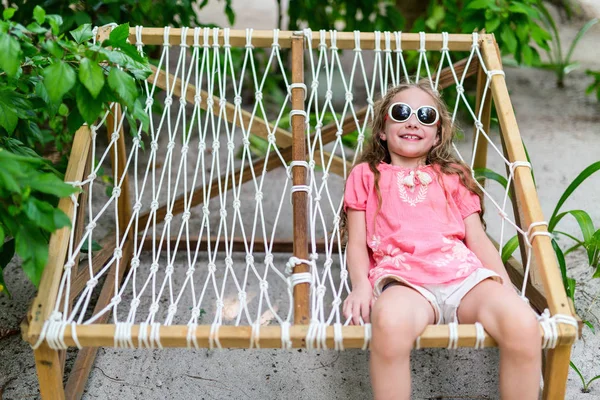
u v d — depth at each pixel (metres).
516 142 2.01
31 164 1.67
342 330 1.62
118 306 2.45
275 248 2.76
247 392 2.11
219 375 2.18
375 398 1.66
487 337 1.65
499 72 2.18
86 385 2.12
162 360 2.24
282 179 3.41
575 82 4.32
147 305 2.47
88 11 3.02
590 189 3.22
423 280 1.86
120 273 2.53
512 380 1.64
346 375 2.18
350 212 2.11
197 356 2.26
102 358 2.23
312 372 2.19
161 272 2.67
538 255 1.79
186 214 2.10
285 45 2.28
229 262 1.93
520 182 1.93
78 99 1.70
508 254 2.28
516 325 1.61
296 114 2.08
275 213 3.10
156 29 2.25
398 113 2.10
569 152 3.53
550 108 4.01
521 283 2.18
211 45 2.29
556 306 1.67
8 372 2.19
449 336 1.62
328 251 1.95
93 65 1.63
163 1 3.25
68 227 1.66
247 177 2.59
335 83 4.34
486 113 2.37
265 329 1.62
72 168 1.93
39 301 1.65
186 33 2.25
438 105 2.17
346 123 2.45
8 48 1.57
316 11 3.79
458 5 3.66
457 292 1.83
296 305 1.70
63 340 1.59
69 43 1.68
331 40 2.26
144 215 2.64
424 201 2.05
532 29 3.27
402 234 1.97
